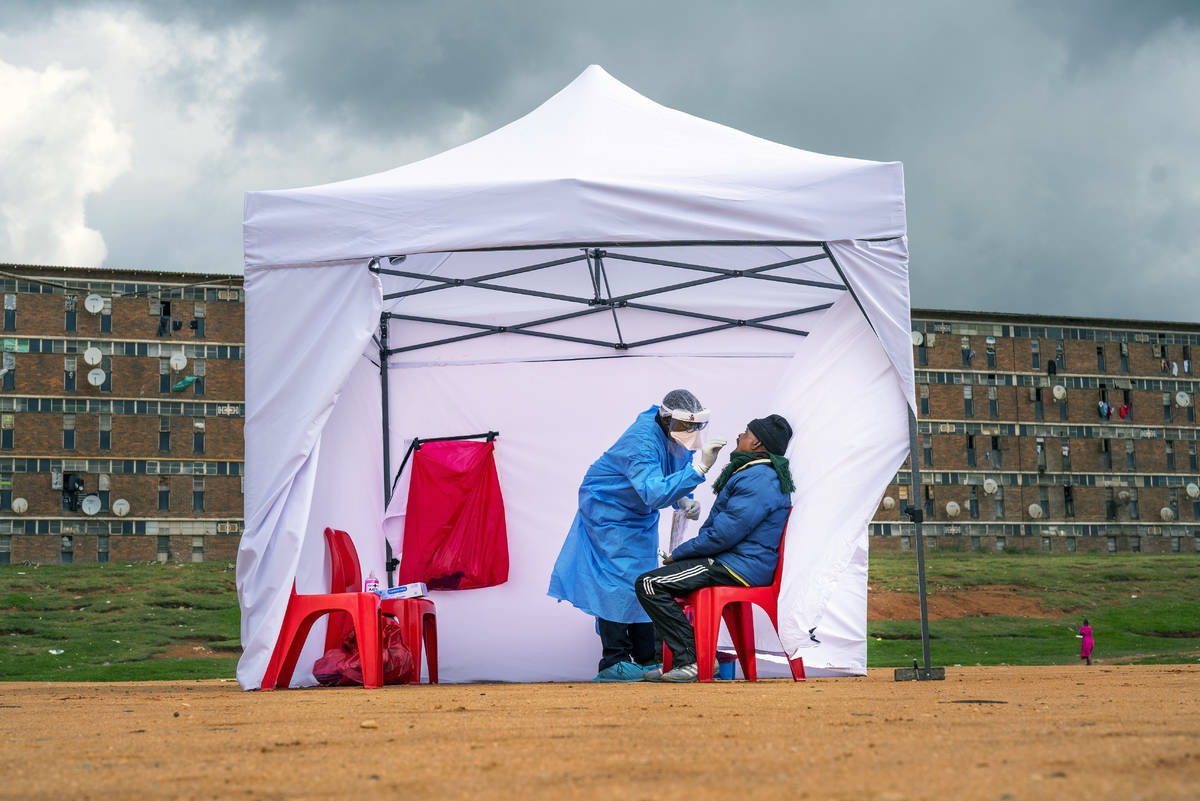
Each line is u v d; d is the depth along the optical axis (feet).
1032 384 160.25
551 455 27.96
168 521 134.00
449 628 26.99
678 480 20.97
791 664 21.53
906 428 20.30
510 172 21.50
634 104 25.26
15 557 128.77
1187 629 91.30
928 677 20.80
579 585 22.56
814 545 19.89
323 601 20.85
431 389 28.43
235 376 137.90
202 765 7.54
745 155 21.50
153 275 136.77
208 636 77.82
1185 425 165.58
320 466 24.97
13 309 132.36
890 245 20.24
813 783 6.01
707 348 28.58
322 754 8.07
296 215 21.16
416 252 20.74
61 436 131.95
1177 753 6.81
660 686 18.35
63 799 6.17
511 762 7.22
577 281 28.86
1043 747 7.35
